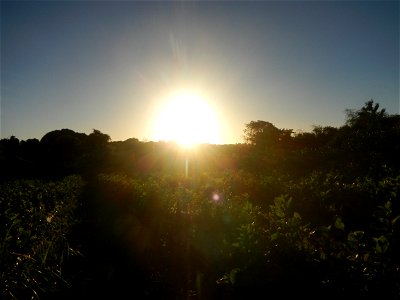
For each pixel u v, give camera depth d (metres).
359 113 51.41
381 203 9.41
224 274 5.43
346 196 10.41
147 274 7.55
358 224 9.21
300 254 4.21
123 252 9.20
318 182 12.73
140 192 14.43
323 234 4.27
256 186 14.16
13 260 6.05
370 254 3.76
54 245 8.33
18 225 8.12
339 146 31.12
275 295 4.16
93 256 9.16
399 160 20.36
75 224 13.02
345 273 3.56
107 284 7.27
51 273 6.68
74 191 23.55
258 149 43.84
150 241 9.66
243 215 6.86
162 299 6.28
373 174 15.54
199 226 7.65
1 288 5.33
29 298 5.76
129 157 61.50
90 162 64.75
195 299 5.85
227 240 5.95
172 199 10.65
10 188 18.98
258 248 4.64
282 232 4.95
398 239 4.35
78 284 7.23
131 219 12.02
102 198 20.03
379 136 25.84
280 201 5.78
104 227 12.43
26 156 72.88
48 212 13.30
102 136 99.44
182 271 7.29
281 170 24.39
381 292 3.27
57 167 63.84
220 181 15.47
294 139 61.78
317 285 3.79
